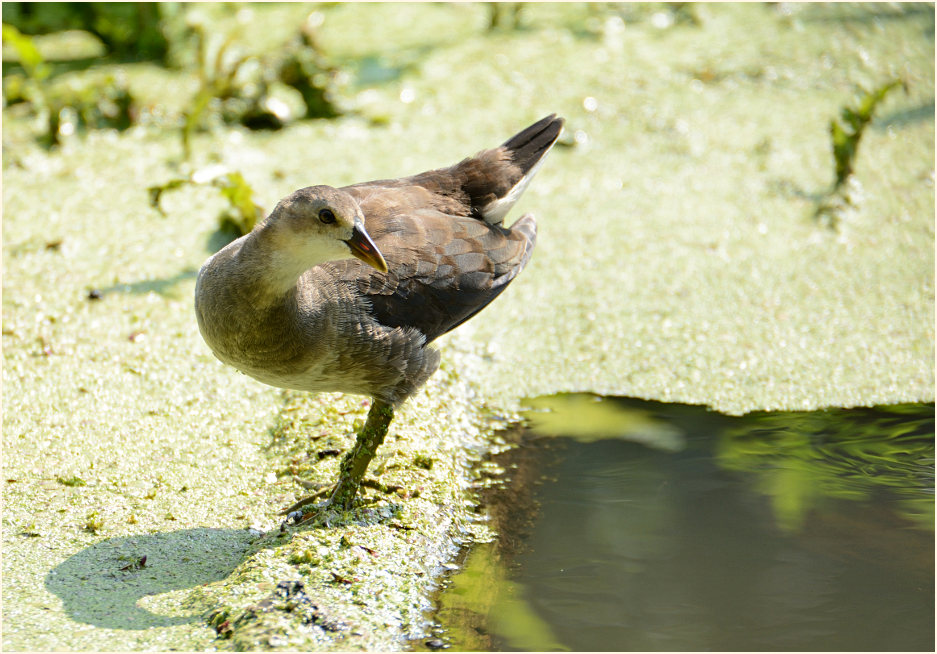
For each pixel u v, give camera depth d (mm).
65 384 9008
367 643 6191
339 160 13234
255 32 16453
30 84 14531
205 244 11367
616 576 7129
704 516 7863
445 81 15578
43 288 10344
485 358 10078
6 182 12406
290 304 7121
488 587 6996
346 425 8656
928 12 17703
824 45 16500
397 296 7676
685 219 12258
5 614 6312
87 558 6977
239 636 6113
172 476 7996
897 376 9633
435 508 7750
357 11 18109
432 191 8492
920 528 7664
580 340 10266
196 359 9539
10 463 7977
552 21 17859
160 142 13625
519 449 8844
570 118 14516
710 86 15398
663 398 9469
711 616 6695
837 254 11562
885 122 14383
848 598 6875
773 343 10133
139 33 15734
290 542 7105
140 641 6105
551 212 12398
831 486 8234
